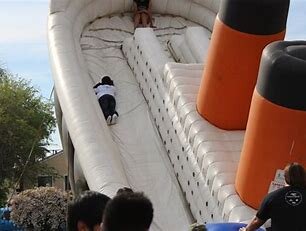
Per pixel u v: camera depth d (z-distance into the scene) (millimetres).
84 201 5477
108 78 14102
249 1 11078
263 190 9992
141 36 15047
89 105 12930
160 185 12023
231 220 10117
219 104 11531
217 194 10633
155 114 13305
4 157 32938
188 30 15906
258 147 9984
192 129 11688
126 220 4594
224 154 11109
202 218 10945
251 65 11297
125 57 15547
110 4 16562
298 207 7625
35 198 13297
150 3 17016
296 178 7703
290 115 9625
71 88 13242
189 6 17172
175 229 11156
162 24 17000
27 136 33125
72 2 15695
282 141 9742
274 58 9734
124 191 5023
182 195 11789
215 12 16781
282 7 11188
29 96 35188
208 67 11680
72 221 5473
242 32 11172
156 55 14219
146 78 14062
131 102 14016
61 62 13984
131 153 12727
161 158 12578
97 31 16250
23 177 33594
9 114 33750
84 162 11781
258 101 9961
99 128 12469
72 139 12453
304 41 10305
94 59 15352
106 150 11930
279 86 9656
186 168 11664
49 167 35062
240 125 11602
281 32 11320
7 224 14531
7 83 35062
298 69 9516
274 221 7723
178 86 12539
